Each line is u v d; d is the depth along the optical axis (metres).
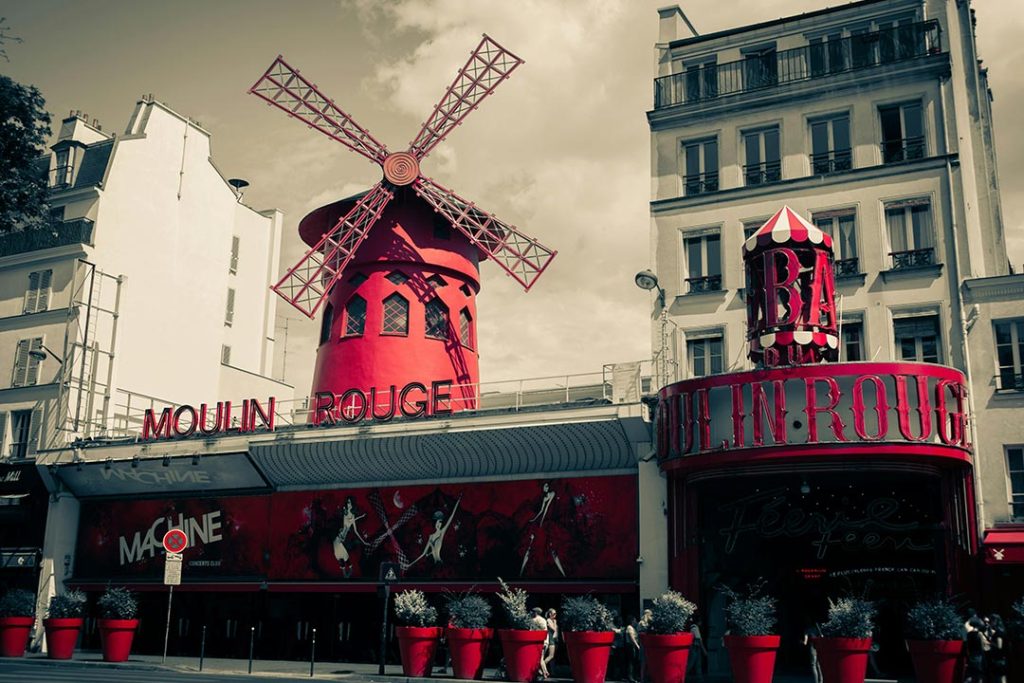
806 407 15.98
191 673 17.23
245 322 34.84
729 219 20.27
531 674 16.17
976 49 22.77
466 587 20.23
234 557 23.19
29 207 17.33
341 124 25.56
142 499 24.86
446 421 20.41
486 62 25.83
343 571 21.75
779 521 17.67
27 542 25.81
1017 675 14.96
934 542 17.03
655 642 15.25
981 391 17.67
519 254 24.92
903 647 20.33
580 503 19.61
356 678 16.62
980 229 20.88
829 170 19.77
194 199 31.77
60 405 26.31
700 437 16.83
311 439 21.73
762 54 20.95
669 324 20.25
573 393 22.44
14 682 13.30
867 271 18.92
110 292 28.14
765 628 14.70
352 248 23.73
